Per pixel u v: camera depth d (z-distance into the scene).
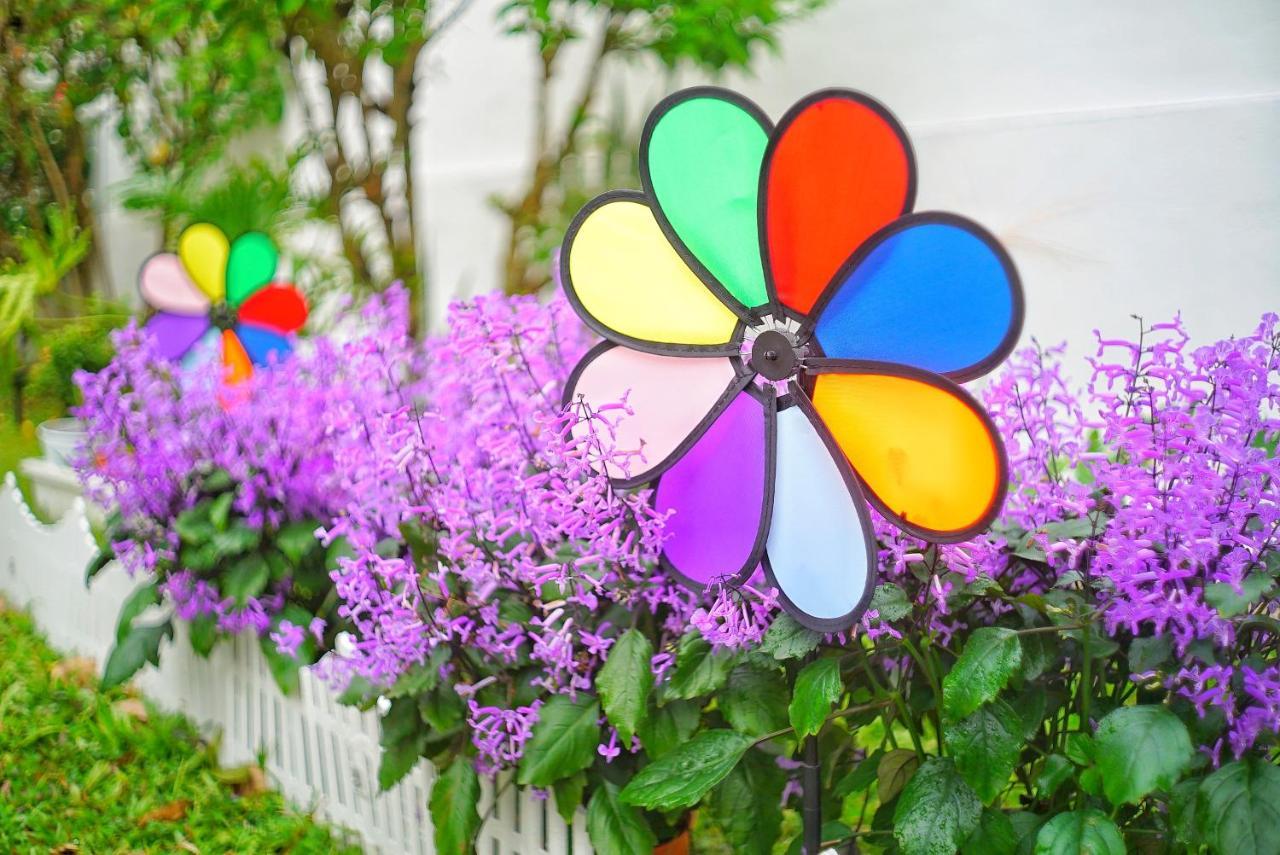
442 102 4.39
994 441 1.44
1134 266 2.74
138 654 2.23
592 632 1.71
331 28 3.10
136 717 2.50
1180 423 1.47
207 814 2.16
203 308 2.24
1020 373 1.61
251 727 2.25
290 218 3.29
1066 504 1.55
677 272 1.57
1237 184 2.60
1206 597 1.44
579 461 1.57
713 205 1.55
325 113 4.51
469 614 1.75
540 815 1.81
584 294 1.59
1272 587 1.46
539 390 1.69
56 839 2.14
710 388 1.55
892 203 1.49
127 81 4.16
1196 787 1.47
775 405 1.52
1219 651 1.49
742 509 1.53
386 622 1.72
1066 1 2.84
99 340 3.64
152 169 3.82
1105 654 1.53
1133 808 1.58
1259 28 2.56
